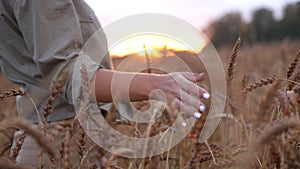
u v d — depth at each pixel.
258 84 1.16
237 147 1.25
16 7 1.24
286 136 1.02
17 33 1.31
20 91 1.13
